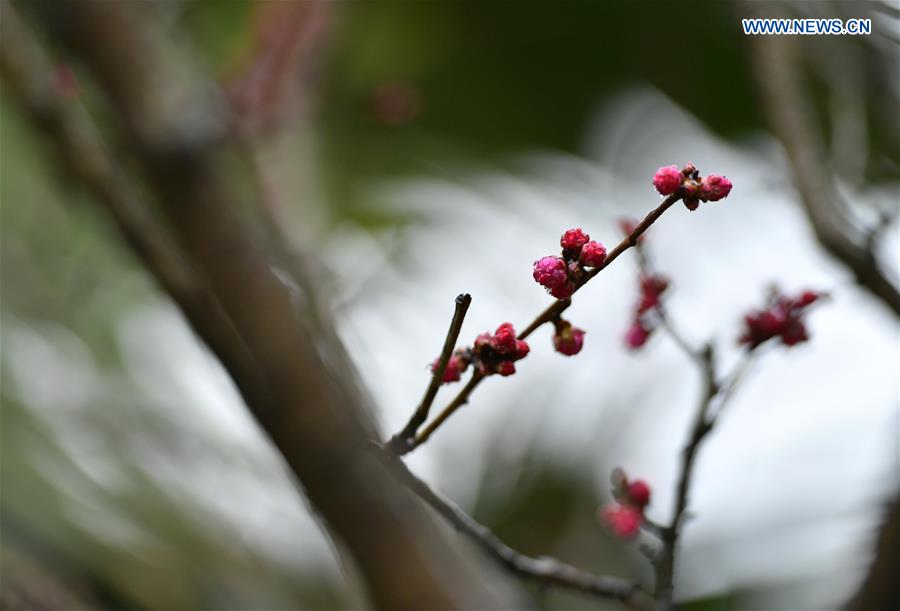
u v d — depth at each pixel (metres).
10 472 1.50
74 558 1.49
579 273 0.88
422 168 2.33
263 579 1.73
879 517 1.02
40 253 1.78
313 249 1.13
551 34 2.46
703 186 0.88
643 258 0.98
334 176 2.22
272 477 1.86
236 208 0.96
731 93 2.28
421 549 0.94
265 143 1.23
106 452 1.73
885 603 0.98
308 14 1.31
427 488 0.92
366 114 2.29
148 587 1.56
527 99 2.55
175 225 0.95
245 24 1.83
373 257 1.93
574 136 2.51
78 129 0.98
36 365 1.75
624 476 0.97
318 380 0.93
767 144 2.24
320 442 0.92
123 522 1.62
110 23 0.99
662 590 0.95
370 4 2.27
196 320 0.93
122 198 0.96
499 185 2.34
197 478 1.82
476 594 0.95
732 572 1.72
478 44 2.43
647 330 0.97
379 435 0.96
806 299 0.97
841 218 1.04
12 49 0.99
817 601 1.54
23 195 1.70
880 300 1.02
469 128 2.62
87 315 1.83
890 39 1.18
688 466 0.95
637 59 2.41
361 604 0.96
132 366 1.88
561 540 1.96
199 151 0.96
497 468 2.03
